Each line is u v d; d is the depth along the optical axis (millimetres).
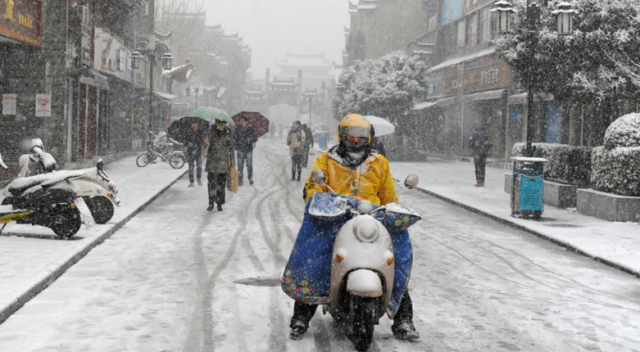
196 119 19953
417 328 6262
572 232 11984
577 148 16656
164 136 32219
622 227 12742
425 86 44469
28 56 21156
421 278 8469
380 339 5875
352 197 5676
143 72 38781
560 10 16656
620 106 24031
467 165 37344
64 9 21422
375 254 5203
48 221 9906
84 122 26281
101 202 11570
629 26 17906
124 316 6441
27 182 10023
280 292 7480
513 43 18844
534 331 6258
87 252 9516
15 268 7812
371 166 5895
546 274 8898
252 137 21000
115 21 34375
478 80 41312
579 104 19359
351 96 44656
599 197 14148
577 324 6535
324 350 5559
